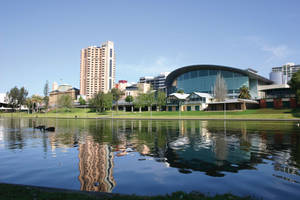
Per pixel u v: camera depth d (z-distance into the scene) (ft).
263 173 31.71
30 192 21.83
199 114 266.77
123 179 29.66
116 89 383.65
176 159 41.11
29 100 474.08
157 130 102.83
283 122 155.84
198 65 359.87
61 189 23.54
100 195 21.29
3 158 44.01
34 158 43.75
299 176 30.25
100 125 146.82
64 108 473.67
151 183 27.84
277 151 48.26
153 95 340.59
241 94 303.48
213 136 76.64
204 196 21.50
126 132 94.73
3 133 96.78
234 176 30.40
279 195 23.53
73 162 39.91
